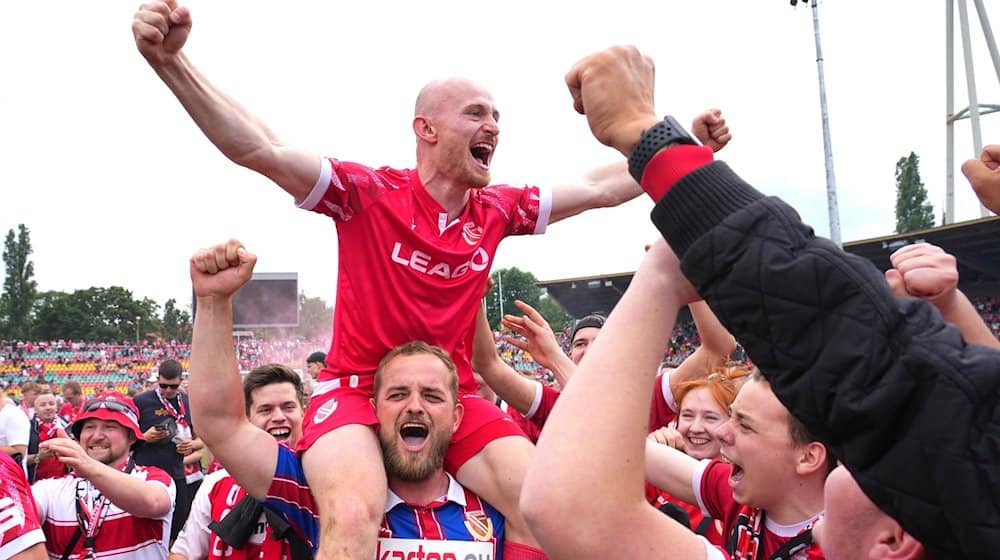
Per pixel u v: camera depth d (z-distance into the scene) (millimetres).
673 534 1301
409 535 3051
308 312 45031
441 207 3301
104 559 4578
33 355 44781
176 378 9039
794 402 1084
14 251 89188
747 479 2477
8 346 45594
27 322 89250
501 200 3555
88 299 93562
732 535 2695
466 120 3227
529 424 5438
